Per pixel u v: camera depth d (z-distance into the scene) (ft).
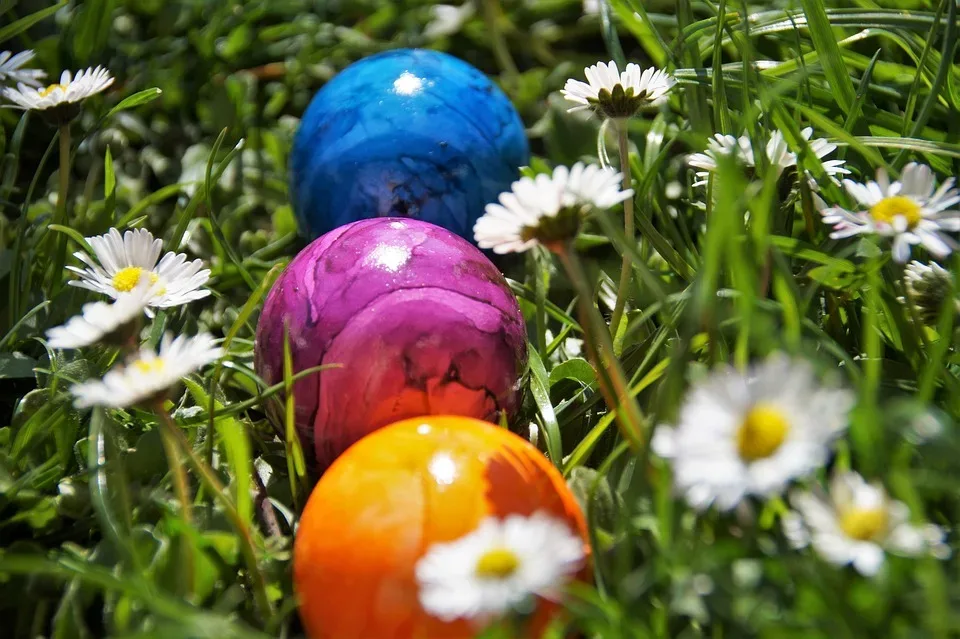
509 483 0.89
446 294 0.98
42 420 1.02
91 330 0.89
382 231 1.01
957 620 0.82
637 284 1.13
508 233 0.88
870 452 0.88
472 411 0.98
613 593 0.90
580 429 1.06
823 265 1.05
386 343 0.96
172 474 0.98
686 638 0.88
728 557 0.86
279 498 1.02
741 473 0.79
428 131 1.12
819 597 0.85
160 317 1.08
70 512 0.99
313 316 0.98
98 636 0.94
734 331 1.00
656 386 1.02
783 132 1.06
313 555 0.89
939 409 0.98
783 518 0.89
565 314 1.13
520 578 0.81
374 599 0.86
